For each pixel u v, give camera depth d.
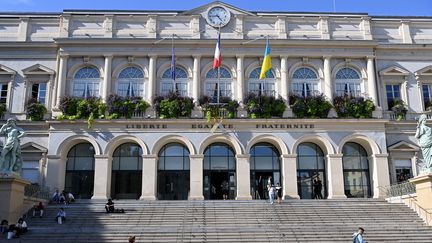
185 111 28.47
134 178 28.33
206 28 30.88
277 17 31.19
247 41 30.12
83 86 29.81
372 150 28.61
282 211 23.08
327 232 19.47
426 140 22.05
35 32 31.02
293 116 29.06
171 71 30.16
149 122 28.03
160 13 31.38
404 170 29.06
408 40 31.81
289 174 27.80
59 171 27.30
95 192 26.98
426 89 31.33
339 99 29.33
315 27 31.38
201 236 18.97
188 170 28.53
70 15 30.56
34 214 22.00
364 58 30.89
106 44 29.97
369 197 28.73
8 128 21.53
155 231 19.39
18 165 21.25
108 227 20.58
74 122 27.81
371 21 31.89
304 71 30.78
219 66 28.50
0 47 30.28
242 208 23.42
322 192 28.67
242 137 28.12
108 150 27.64
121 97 28.66
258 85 30.38
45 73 29.98
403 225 20.88
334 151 28.28
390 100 30.91
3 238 18.66
